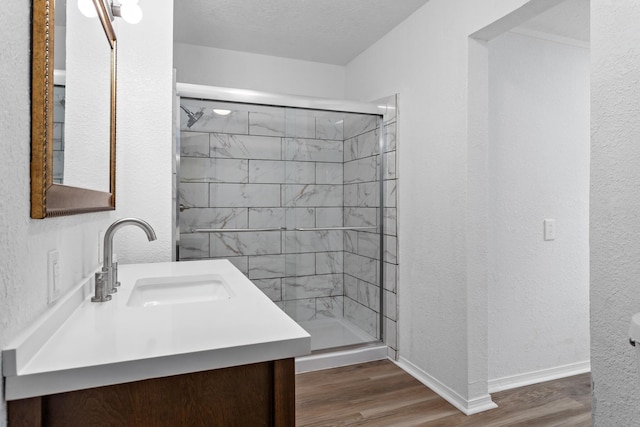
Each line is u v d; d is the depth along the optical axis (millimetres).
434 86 2348
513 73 2377
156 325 916
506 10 1815
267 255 2648
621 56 1239
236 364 790
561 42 2504
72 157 1079
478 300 2121
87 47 1234
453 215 2193
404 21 2678
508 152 2373
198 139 2441
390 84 2852
